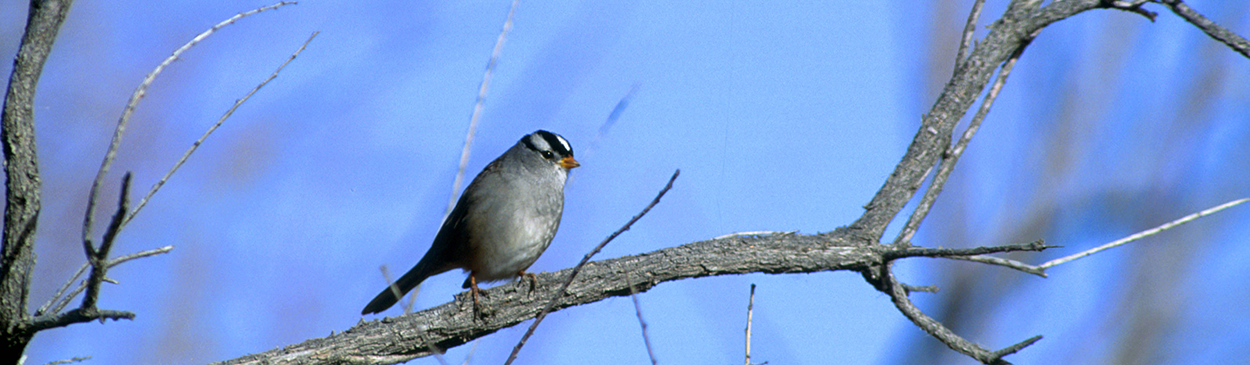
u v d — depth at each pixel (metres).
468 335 8.06
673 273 8.22
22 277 5.75
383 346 7.70
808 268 8.19
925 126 8.73
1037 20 8.80
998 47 8.82
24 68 5.73
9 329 5.74
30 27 5.74
